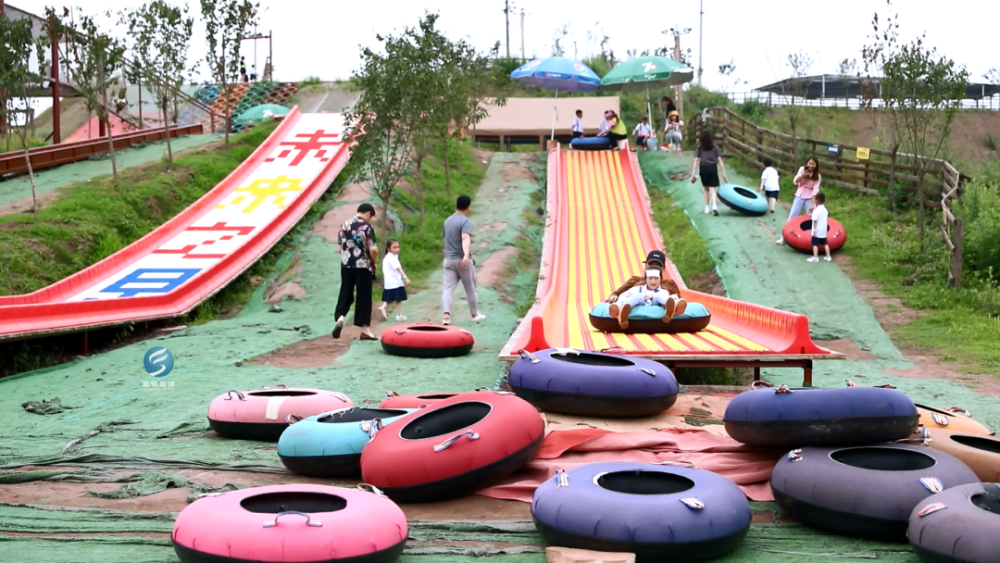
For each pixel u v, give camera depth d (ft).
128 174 79.82
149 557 16.12
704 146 75.41
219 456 23.98
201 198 74.95
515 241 72.23
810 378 32.71
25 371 39.19
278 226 70.59
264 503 16.56
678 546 15.72
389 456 19.65
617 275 63.16
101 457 23.47
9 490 20.85
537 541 17.44
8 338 38.09
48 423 28.19
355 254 46.37
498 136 141.18
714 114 107.24
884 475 17.31
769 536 17.80
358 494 16.51
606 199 84.17
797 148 85.20
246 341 45.73
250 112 122.72
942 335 46.68
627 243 71.77
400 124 67.15
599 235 73.92
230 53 97.55
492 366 38.60
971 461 19.42
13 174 78.79
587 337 37.11
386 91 65.00
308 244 69.10
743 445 22.27
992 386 35.91
